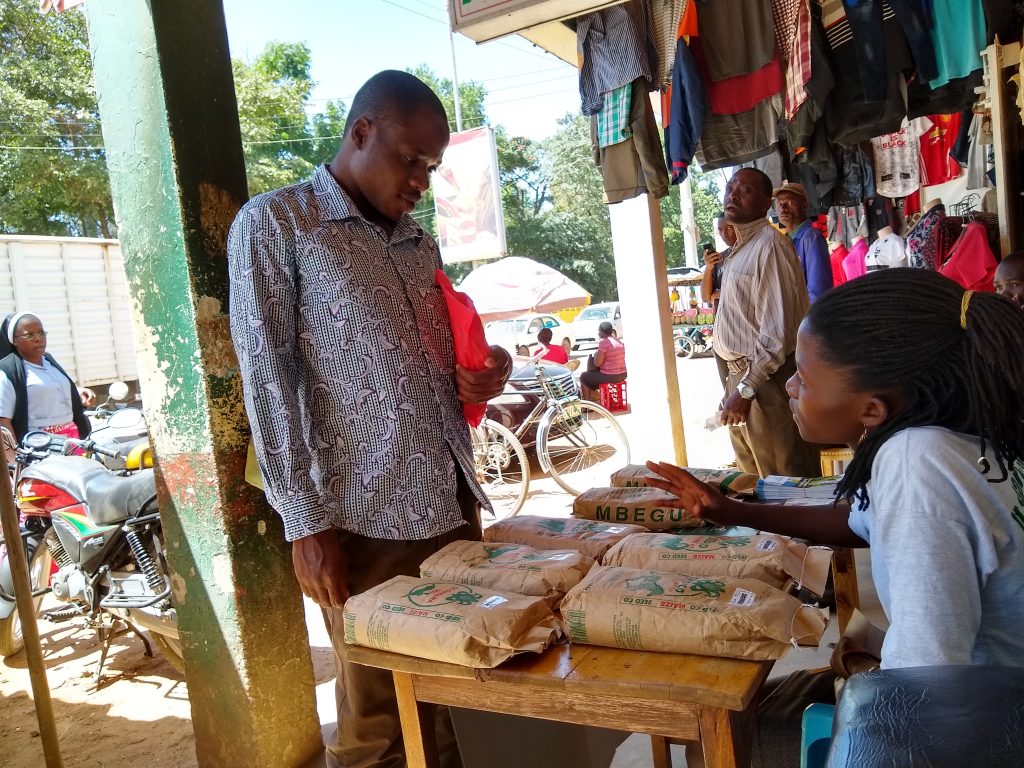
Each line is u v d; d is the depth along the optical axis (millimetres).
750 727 1551
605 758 1951
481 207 12891
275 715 2531
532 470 8406
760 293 3566
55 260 10938
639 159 4297
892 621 1126
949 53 3854
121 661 4109
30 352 5152
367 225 2020
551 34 4543
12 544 2506
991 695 562
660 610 1347
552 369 8508
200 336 2354
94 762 3088
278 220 1901
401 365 1985
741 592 1361
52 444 4242
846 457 3303
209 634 2500
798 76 3930
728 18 4102
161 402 2451
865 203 7793
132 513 3516
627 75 4121
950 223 5469
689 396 12484
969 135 5883
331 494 1999
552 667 1346
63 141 20469
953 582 1076
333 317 1938
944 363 1153
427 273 2164
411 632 1430
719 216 5328
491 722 1666
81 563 3631
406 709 1524
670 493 1936
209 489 2416
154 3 2230
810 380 1268
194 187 2342
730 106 4270
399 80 1962
